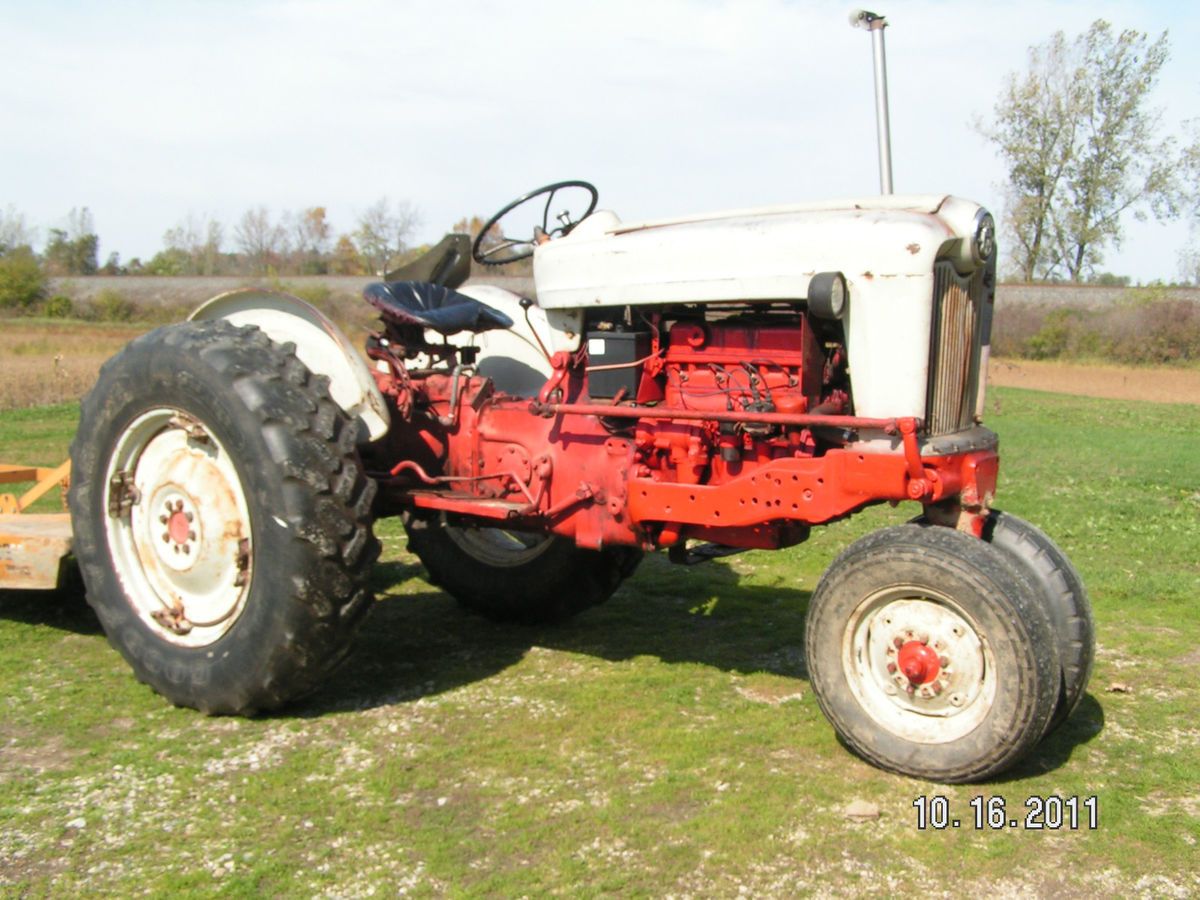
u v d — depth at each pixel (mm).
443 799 3387
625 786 3482
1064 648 3707
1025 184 39594
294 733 3902
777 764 3656
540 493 4418
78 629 5055
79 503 4426
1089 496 9141
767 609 5570
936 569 3432
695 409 4051
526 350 5398
